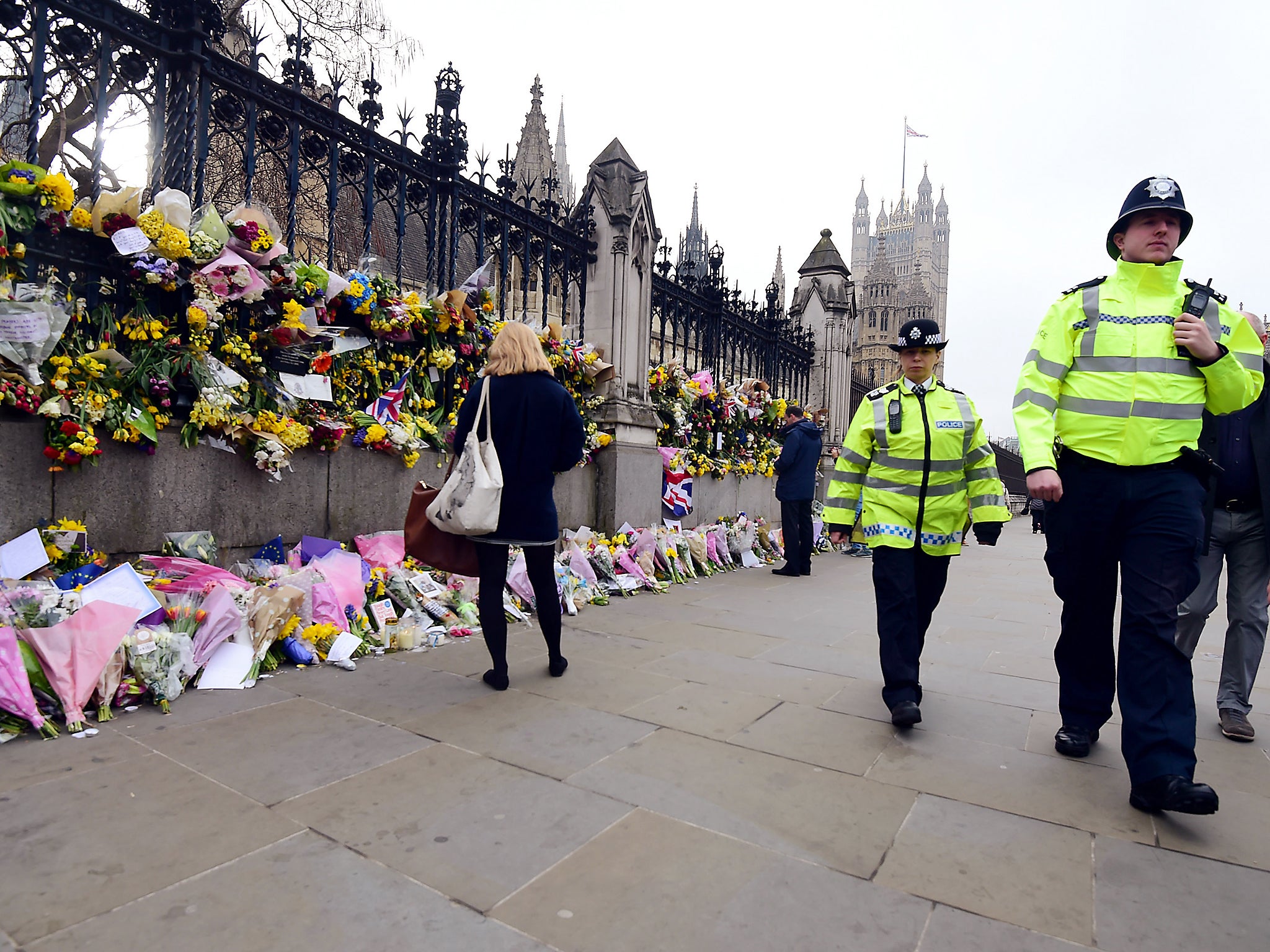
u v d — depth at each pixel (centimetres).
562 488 654
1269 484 291
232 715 289
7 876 176
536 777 243
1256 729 321
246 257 410
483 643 416
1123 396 249
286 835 201
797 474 761
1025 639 486
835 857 199
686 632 465
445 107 562
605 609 529
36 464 337
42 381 335
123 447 369
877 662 407
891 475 311
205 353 395
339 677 344
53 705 275
